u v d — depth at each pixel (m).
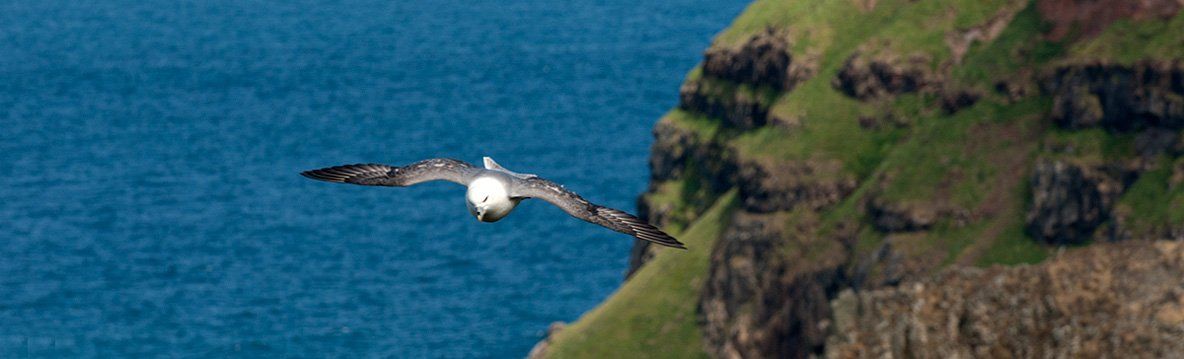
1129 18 92.44
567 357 96.56
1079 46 93.56
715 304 95.06
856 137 99.31
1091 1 97.62
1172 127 86.62
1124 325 74.31
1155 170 85.31
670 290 99.50
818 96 103.06
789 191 96.62
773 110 103.25
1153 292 76.00
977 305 76.94
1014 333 75.50
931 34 103.31
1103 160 87.25
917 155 94.38
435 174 21.86
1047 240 86.19
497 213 21.23
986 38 102.31
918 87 100.94
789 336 89.88
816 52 106.31
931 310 76.94
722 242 97.06
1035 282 78.25
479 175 21.53
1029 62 97.69
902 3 106.94
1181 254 77.94
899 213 90.25
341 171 22.23
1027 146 92.56
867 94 101.69
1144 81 87.88
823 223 94.19
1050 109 94.00
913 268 87.19
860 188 94.94
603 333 97.50
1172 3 91.62
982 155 93.06
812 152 98.62
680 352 94.81
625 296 100.75
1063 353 74.00
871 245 90.19
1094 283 77.88
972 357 74.75
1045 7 100.62
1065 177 87.00
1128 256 79.31
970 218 89.31
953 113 97.94
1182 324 73.19
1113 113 89.00
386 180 21.88
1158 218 81.94
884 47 102.94
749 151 101.00
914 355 74.81
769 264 93.50
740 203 103.50
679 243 20.98
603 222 21.16
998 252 86.31
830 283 91.00
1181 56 87.50
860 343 75.56
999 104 96.50
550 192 21.34
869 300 77.06
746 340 91.69
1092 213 85.38
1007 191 90.12
